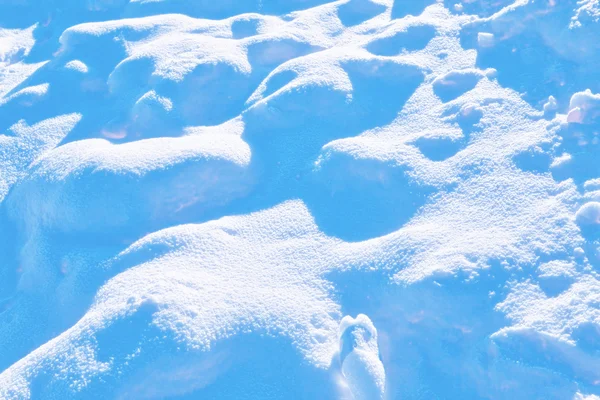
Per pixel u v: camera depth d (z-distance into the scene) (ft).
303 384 21.56
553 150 25.32
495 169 25.43
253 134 29.71
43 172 29.01
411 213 25.44
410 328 22.72
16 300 26.63
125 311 22.52
